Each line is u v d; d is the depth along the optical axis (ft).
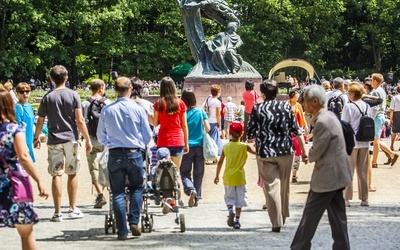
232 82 114.11
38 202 48.16
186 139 42.47
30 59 186.29
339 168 29.50
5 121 26.17
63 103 40.29
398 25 244.83
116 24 204.54
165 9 219.00
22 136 25.84
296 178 57.72
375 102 49.49
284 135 37.45
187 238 35.68
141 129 35.68
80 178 59.93
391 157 65.82
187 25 117.70
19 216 25.75
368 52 264.93
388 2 237.86
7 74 185.37
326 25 234.58
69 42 212.64
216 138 69.67
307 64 154.71
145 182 37.01
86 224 39.83
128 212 37.14
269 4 220.02
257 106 37.68
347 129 30.83
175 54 211.20
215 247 33.42
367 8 239.50
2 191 25.86
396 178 58.95
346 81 62.90
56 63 209.87
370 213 43.24
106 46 199.31
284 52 234.38
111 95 171.22
